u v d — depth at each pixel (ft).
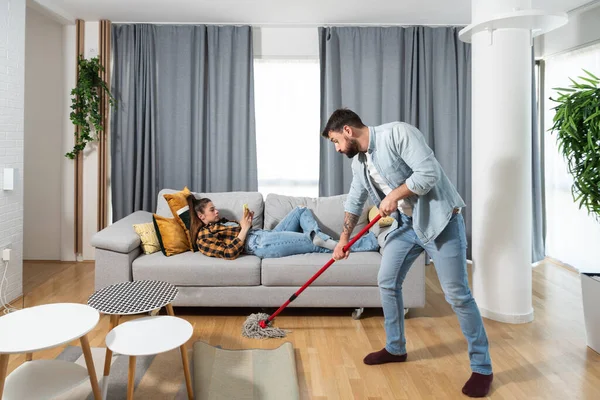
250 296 9.48
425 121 14.40
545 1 12.07
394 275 7.22
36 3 11.99
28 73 14.19
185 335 5.74
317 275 8.13
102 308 6.09
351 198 7.64
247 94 14.26
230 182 14.47
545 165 14.88
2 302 10.07
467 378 7.00
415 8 12.94
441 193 6.46
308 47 14.56
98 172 14.19
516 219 9.09
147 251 10.00
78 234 14.37
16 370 5.72
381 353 7.51
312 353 7.91
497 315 9.30
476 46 9.42
